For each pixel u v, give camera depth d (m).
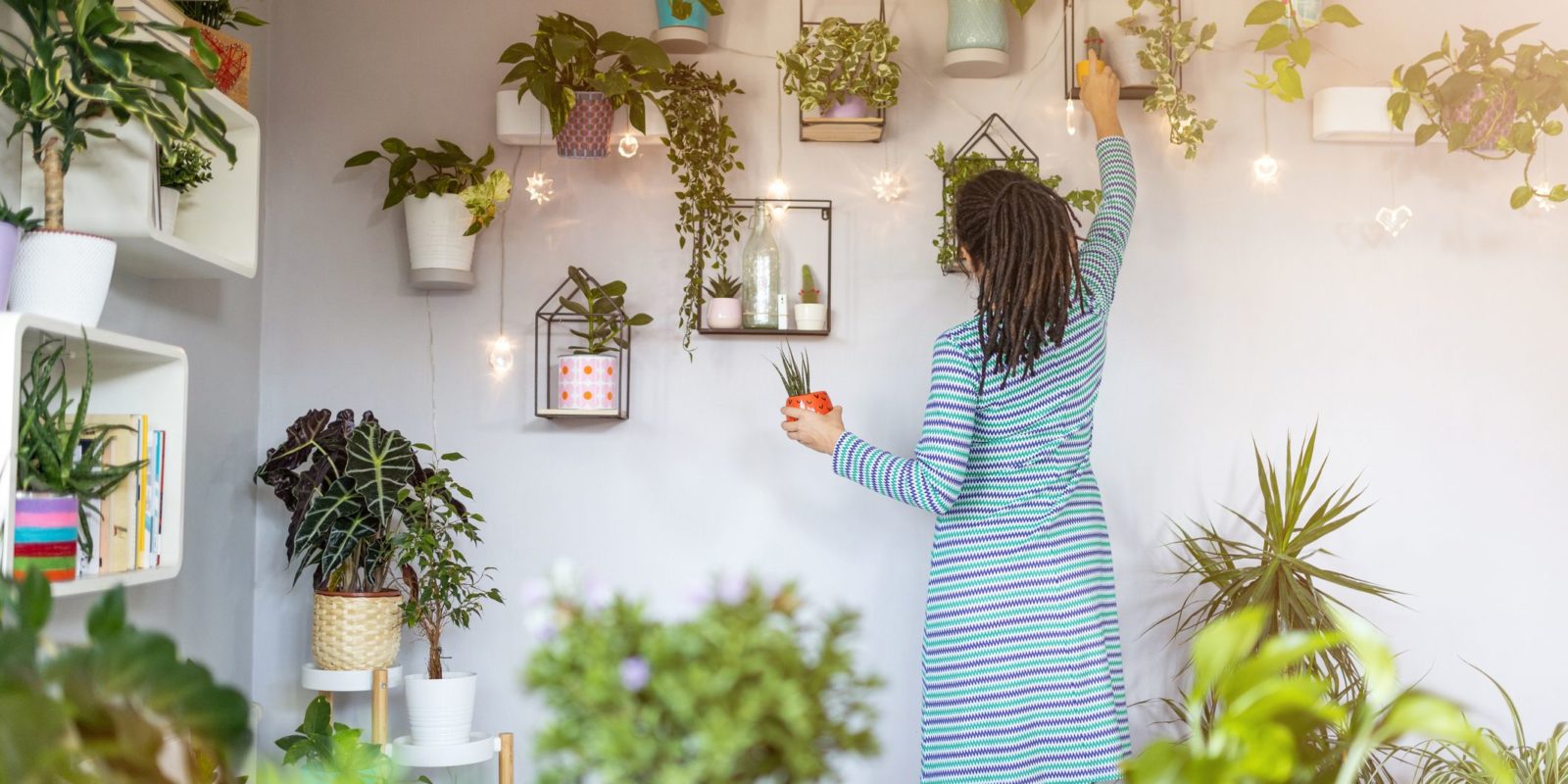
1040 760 2.20
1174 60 3.08
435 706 2.62
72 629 2.16
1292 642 0.50
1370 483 3.17
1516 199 3.04
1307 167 3.21
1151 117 3.19
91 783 0.55
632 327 3.10
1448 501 3.17
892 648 3.08
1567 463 3.19
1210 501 3.14
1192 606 3.12
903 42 3.16
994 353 2.25
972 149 3.15
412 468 2.73
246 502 2.96
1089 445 2.37
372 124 3.09
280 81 3.08
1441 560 3.17
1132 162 2.70
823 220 3.13
